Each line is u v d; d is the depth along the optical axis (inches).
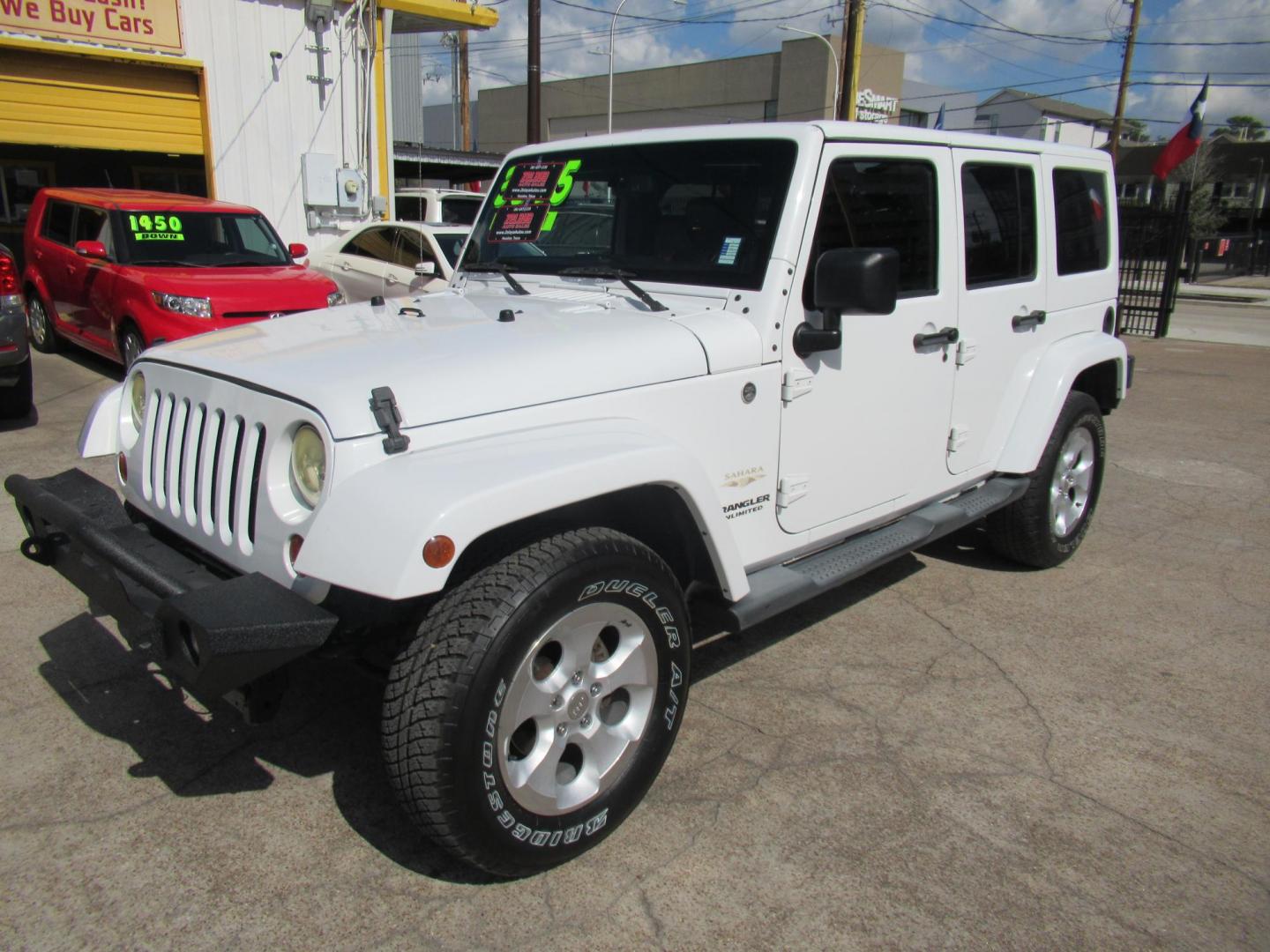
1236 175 2049.7
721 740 123.8
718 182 124.3
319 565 84.2
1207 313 808.3
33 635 146.5
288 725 124.3
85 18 414.3
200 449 104.1
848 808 110.1
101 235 335.3
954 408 152.3
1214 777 118.9
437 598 92.5
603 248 135.5
